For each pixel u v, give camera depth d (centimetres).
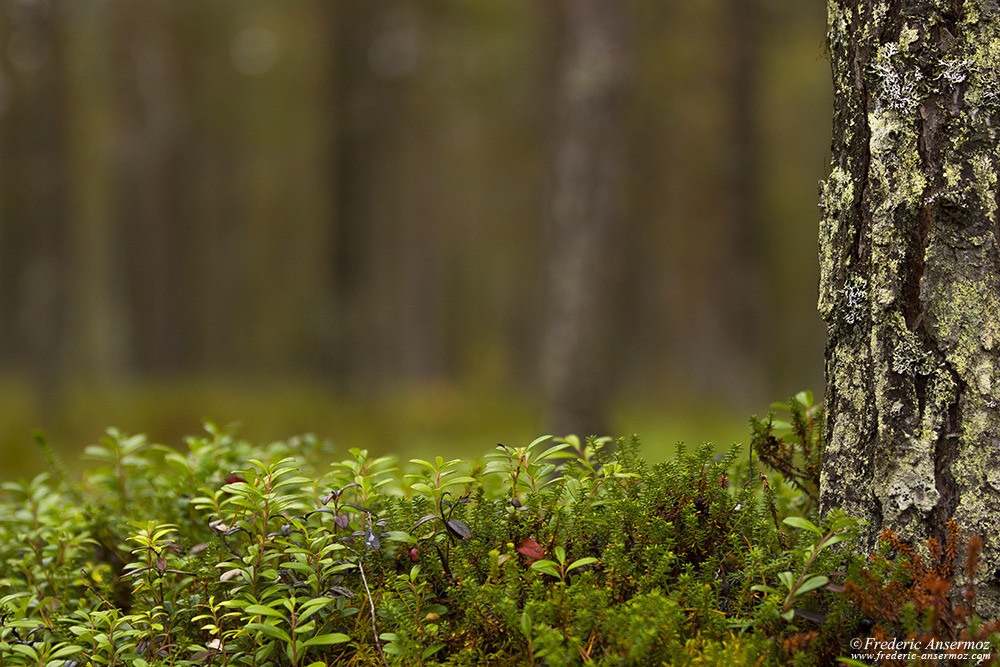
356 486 215
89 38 1680
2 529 301
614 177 695
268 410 1166
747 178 1402
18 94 1323
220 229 3047
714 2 1353
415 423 1149
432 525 216
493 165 2358
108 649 194
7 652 200
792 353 2181
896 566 185
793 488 259
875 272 203
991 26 193
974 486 188
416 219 2850
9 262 1697
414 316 3123
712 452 224
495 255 3170
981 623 180
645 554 193
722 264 1453
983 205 192
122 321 2484
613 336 689
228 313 3177
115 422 1099
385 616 193
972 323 192
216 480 271
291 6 1647
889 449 199
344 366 1437
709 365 1503
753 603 193
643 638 164
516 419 1246
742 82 1377
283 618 179
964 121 193
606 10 696
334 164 1504
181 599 213
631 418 1121
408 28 1577
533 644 175
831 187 216
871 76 204
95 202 2275
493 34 1583
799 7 1311
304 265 3077
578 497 213
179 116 2308
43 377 1282
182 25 2005
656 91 1429
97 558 274
